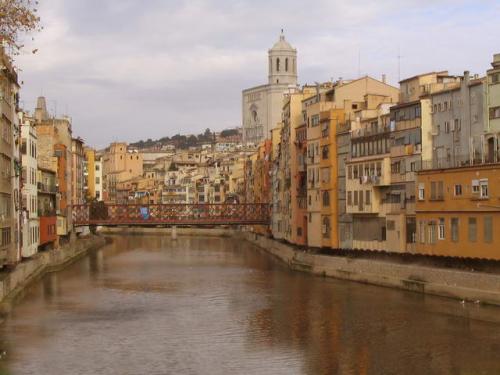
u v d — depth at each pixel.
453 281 75.62
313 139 114.06
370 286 88.31
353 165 99.50
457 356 53.69
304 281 96.50
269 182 171.00
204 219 160.88
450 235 79.19
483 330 60.88
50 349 58.22
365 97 111.75
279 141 161.88
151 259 138.88
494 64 79.75
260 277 103.75
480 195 74.69
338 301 77.81
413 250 86.56
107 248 174.88
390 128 92.81
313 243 114.19
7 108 83.56
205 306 78.25
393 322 65.44
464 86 82.56
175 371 51.75
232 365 53.06
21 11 41.69
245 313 73.19
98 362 54.28
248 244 186.50
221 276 106.19
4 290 76.31
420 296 78.19
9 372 51.62
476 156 80.12
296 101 130.62
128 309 76.56
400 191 90.06
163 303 80.56
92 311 75.19
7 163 83.69
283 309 74.81
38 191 114.88
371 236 96.31
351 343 58.62
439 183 80.88
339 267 99.06
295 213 128.75
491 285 70.38
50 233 119.75
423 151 87.12
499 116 78.19
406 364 52.19
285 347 58.03
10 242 85.62
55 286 94.69
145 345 59.53
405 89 100.69
